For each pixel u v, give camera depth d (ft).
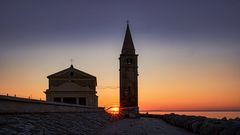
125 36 341.82
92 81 258.57
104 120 195.21
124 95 326.65
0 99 69.67
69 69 259.60
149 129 147.13
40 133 69.05
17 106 79.71
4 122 63.00
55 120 97.04
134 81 329.52
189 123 141.79
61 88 246.68
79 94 246.27
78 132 98.63
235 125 91.81
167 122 228.84
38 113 95.50
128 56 331.36
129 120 256.73
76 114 146.72
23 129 64.54
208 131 107.04
